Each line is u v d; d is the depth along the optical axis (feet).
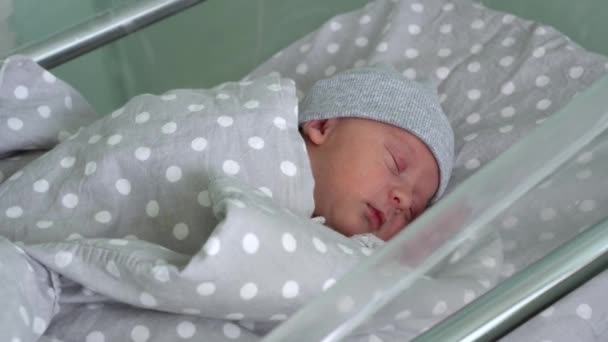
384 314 2.35
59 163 3.77
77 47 5.18
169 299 2.91
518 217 2.57
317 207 4.21
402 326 2.45
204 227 3.55
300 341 2.25
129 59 5.61
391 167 4.23
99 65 5.54
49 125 4.27
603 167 2.72
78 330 3.10
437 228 2.38
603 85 2.66
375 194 4.15
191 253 3.54
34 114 4.25
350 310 2.27
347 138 4.27
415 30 5.47
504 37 5.27
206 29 5.77
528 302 2.70
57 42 5.13
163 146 3.67
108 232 3.59
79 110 4.43
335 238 3.23
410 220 4.36
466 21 5.44
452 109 4.97
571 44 5.10
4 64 4.29
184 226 3.56
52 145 4.27
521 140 2.60
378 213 4.15
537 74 4.98
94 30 5.23
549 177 2.56
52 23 5.75
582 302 3.10
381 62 5.05
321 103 4.44
